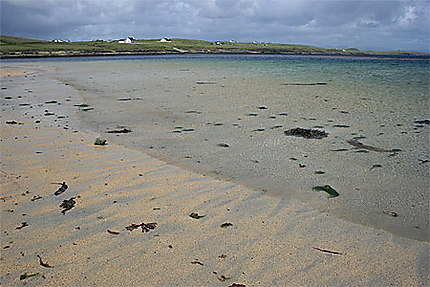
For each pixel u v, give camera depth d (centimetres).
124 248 294
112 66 2952
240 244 300
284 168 486
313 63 3791
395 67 2984
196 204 376
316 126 725
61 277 257
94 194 398
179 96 1132
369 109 913
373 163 507
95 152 548
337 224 337
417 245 302
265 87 1388
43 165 486
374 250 294
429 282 253
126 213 354
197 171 471
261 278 257
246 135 655
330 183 436
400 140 622
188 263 274
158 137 639
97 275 259
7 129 684
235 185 427
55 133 657
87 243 301
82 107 929
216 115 833
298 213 359
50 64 3406
